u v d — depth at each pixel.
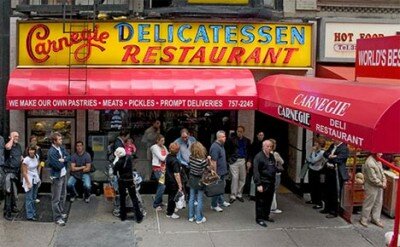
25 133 13.88
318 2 14.20
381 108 6.99
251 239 10.99
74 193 13.24
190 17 13.39
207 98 12.74
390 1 14.40
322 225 11.95
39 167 12.44
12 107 12.55
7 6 13.52
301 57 13.92
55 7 13.05
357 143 7.33
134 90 12.66
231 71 13.45
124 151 11.66
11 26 13.51
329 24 14.16
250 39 13.62
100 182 14.02
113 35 13.34
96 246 10.48
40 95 12.53
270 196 11.91
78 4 13.55
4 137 13.80
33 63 13.36
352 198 12.12
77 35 13.20
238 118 14.55
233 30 13.55
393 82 7.83
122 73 13.12
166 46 13.45
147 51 13.42
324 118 8.67
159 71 13.31
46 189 14.00
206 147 14.64
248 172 13.98
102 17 13.17
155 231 11.34
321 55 14.19
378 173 11.74
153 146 12.95
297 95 10.77
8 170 11.88
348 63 14.34
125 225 11.67
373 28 14.27
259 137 13.84
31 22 13.23
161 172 12.76
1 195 13.33
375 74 8.42
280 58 13.80
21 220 11.87
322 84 10.52
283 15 14.04
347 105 8.16
